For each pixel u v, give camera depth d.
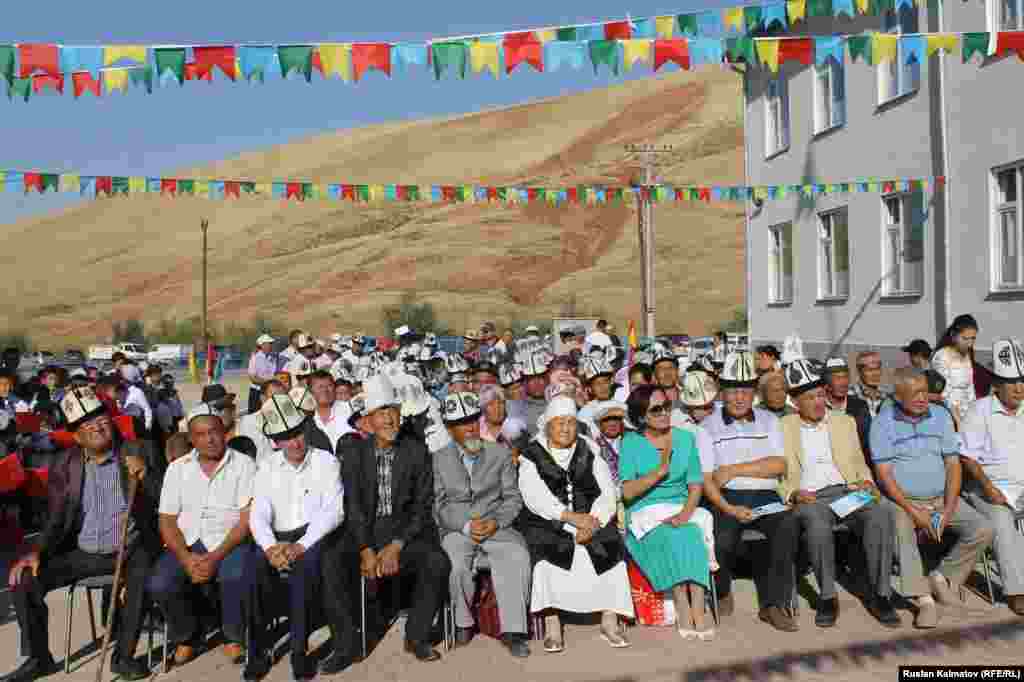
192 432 6.08
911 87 15.00
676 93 137.50
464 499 6.41
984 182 13.20
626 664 5.77
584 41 6.20
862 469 6.89
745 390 6.82
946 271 14.02
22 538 9.24
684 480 6.68
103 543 6.07
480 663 5.89
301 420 6.09
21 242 124.31
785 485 6.85
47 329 90.31
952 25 13.71
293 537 6.06
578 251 84.94
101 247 118.31
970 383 8.40
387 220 102.62
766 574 6.45
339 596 5.85
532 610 6.11
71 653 6.33
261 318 74.12
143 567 5.95
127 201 131.25
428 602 5.99
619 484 6.81
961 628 6.16
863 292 16.61
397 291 79.88
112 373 10.94
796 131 19.00
